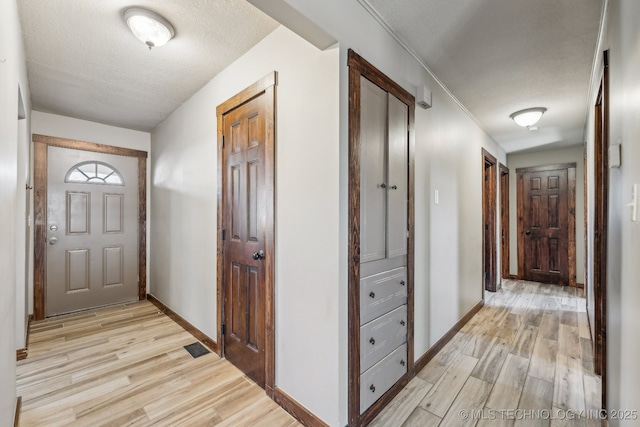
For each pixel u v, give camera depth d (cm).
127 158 376
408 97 202
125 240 374
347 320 150
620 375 134
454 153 286
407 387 195
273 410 172
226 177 230
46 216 322
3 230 118
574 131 388
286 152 174
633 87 116
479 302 353
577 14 169
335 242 147
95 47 204
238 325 215
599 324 205
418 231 221
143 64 225
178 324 300
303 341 163
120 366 218
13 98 145
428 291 235
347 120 150
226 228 229
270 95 183
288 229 172
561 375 207
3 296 118
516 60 219
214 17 173
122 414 167
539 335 276
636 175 113
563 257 473
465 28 182
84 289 346
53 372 210
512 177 520
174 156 317
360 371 158
